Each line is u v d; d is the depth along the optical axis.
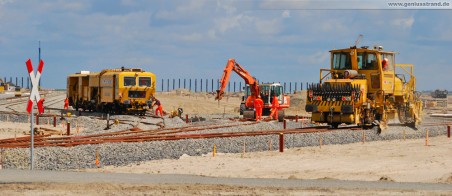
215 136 32.19
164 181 14.41
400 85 42.88
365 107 39.66
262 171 22.62
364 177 20.97
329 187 13.66
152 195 12.37
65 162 23.39
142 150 26.92
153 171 22.09
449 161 26.50
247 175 21.36
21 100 94.00
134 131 37.97
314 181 15.16
